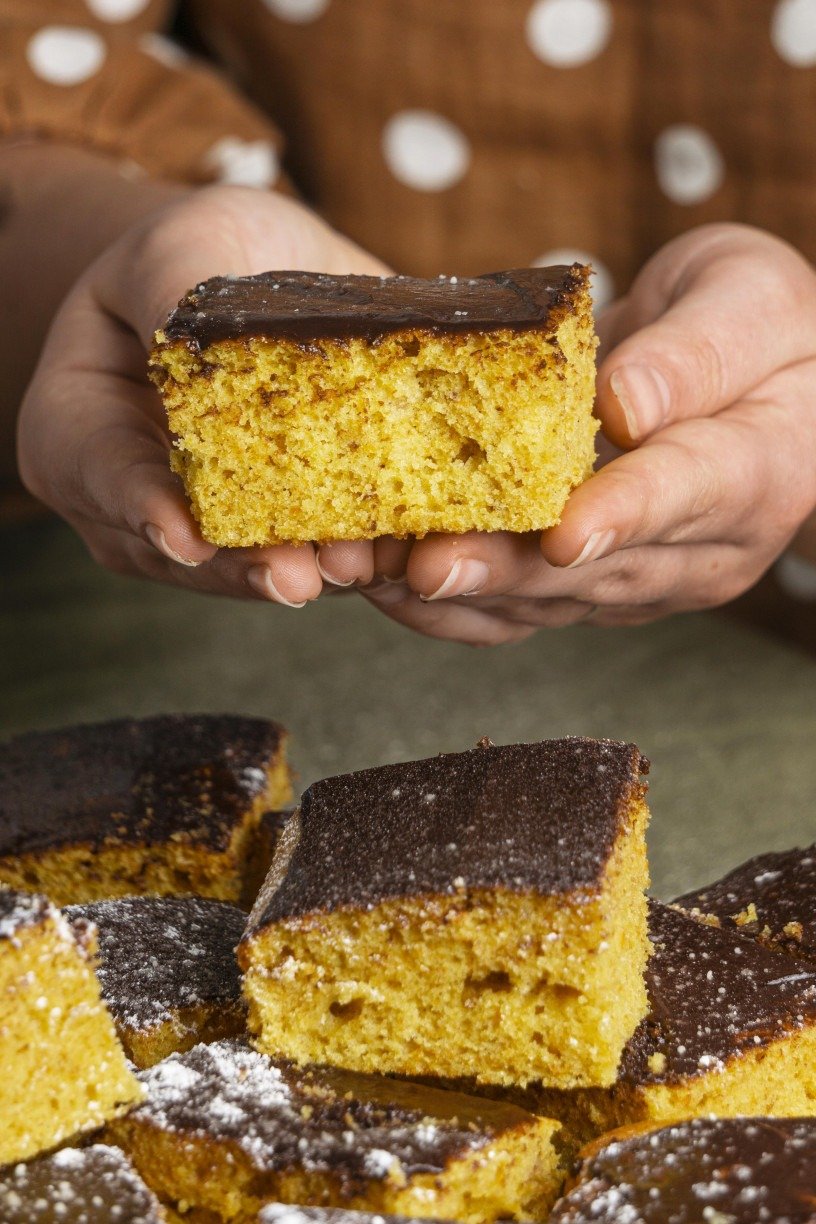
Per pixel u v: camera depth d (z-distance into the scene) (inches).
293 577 17.5
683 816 20.7
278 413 16.9
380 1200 14.8
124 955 17.0
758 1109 16.0
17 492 27.5
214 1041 16.5
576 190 30.6
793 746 22.2
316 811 16.7
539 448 16.9
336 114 31.2
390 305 17.1
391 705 23.7
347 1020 16.1
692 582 20.0
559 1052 15.9
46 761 20.1
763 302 19.9
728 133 28.4
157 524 17.3
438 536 17.5
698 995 16.4
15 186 25.0
